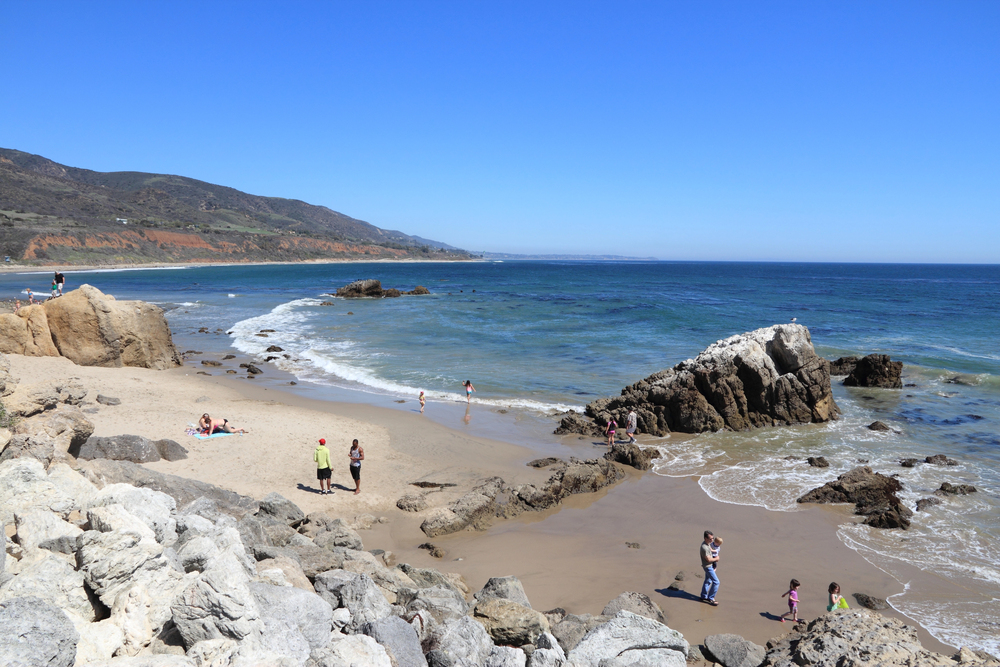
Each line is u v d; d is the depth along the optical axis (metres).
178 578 6.62
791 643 9.38
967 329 53.66
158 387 26.70
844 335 49.78
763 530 15.41
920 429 24.36
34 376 25.28
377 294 86.50
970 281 165.62
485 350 40.41
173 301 77.31
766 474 19.38
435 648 7.52
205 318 59.00
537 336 46.72
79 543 6.73
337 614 7.54
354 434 21.81
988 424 24.94
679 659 8.08
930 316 64.88
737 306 75.75
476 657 7.62
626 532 15.29
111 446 15.91
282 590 7.13
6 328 27.97
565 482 17.80
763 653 9.61
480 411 26.05
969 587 12.63
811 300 88.38
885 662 7.93
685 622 11.21
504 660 7.29
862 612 9.58
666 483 18.72
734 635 10.04
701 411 24.30
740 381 25.05
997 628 11.13
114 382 26.53
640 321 56.97
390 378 31.94
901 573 13.23
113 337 30.05
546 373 33.47
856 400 29.20
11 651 4.61
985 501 16.86
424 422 23.84
